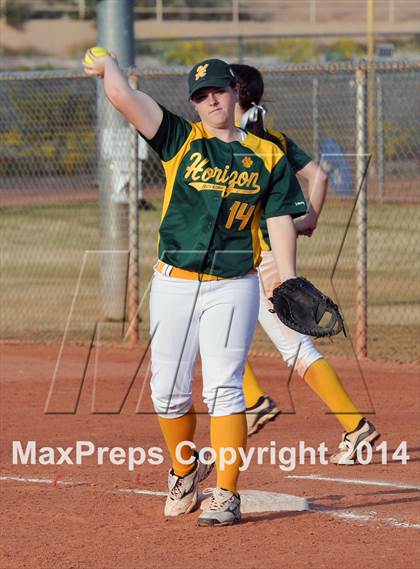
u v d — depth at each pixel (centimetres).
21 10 13500
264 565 1448
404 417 2462
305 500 1739
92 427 2386
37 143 7206
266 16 13600
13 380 2923
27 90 6512
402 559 1471
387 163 7556
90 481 1928
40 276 4984
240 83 1975
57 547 1539
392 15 13162
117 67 1558
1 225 6556
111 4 3781
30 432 2336
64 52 13350
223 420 1625
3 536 1595
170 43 12350
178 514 1700
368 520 1667
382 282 4622
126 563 1462
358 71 3048
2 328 3775
